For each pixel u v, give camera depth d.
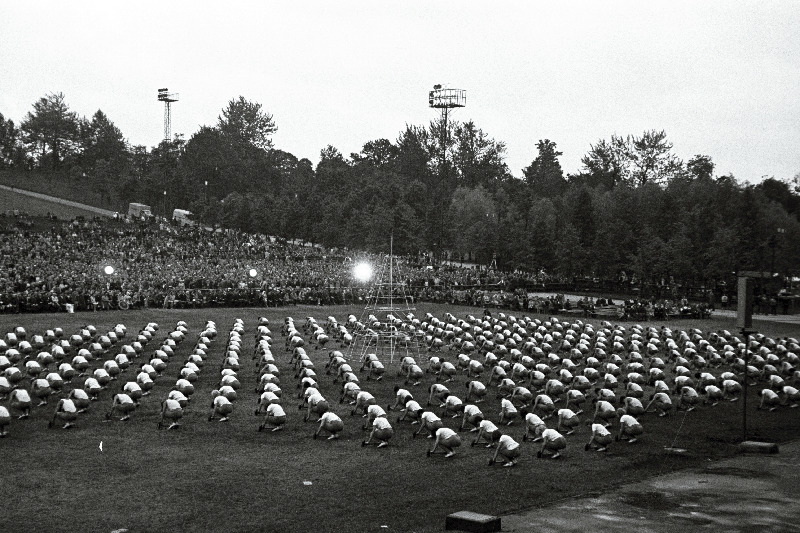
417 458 35.31
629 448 37.88
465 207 183.75
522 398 46.34
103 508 28.08
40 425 40.84
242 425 41.25
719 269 120.69
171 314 93.81
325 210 177.88
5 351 59.09
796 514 27.69
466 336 69.69
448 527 25.84
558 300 106.19
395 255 154.38
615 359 60.62
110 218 170.38
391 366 62.06
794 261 130.12
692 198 147.38
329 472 32.94
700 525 26.41
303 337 75.62
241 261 134.12
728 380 50.59
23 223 155.25
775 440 40.06
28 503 28.58
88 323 82.88
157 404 45.91
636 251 136.88
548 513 27.55
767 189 155.12
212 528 26.03
